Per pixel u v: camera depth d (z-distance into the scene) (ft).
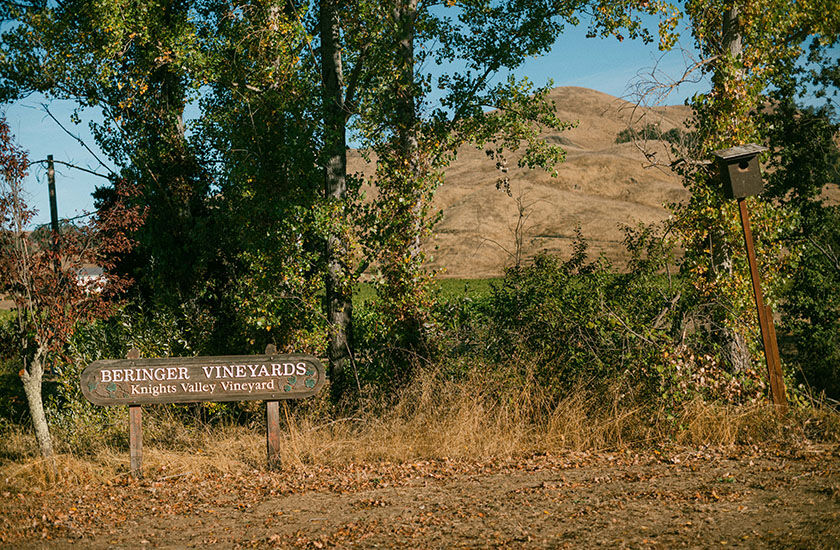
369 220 41.14
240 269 48.11
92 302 31.73
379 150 42.73
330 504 23.73
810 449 27.22
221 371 28.71
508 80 48.83
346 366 42.57
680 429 30.35
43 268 29.96
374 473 27.86
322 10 45.34
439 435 30.83
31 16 48.08
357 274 41.37
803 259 59.47
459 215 324.80
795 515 19.20
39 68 50.06
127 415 36.37
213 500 25.03
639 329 36.17
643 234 44.78
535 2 48.98
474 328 40.01
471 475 26.81
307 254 42.09
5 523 22.93
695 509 20.52
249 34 44.57
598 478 24.99
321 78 45.75
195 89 46.24
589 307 38.24
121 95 50.08
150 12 45.60
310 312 42.24
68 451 33.22
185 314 44.11
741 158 32.63
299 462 29.55
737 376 34.19
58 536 21.57
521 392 33.71
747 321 36.88
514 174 390.63
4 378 48.88
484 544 18.51
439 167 43.19
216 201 49.85
